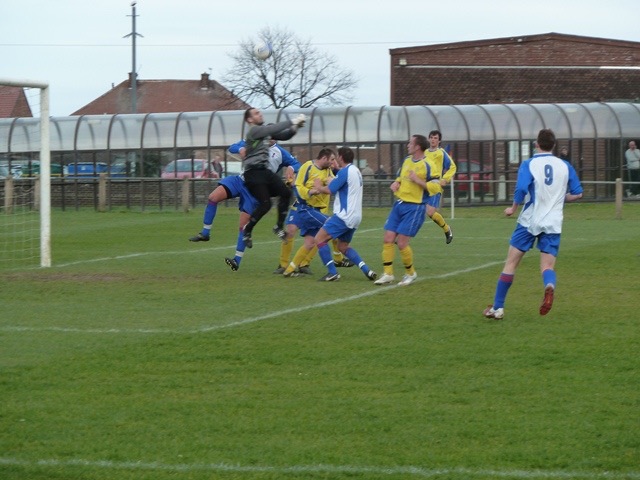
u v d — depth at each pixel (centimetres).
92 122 7212
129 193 6594
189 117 7144
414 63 10906
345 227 2741
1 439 1312
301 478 1164
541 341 1906
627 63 10856
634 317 2173
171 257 3503
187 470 1191
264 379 1625
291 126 2886
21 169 7225
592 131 7200
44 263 3231
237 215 5825
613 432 1330
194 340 1917
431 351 1819
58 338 1952
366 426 1364
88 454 1252
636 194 7056
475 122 7056
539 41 10850
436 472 1181
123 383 1599
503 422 1377
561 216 2008
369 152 6950
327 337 1952
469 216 5919
